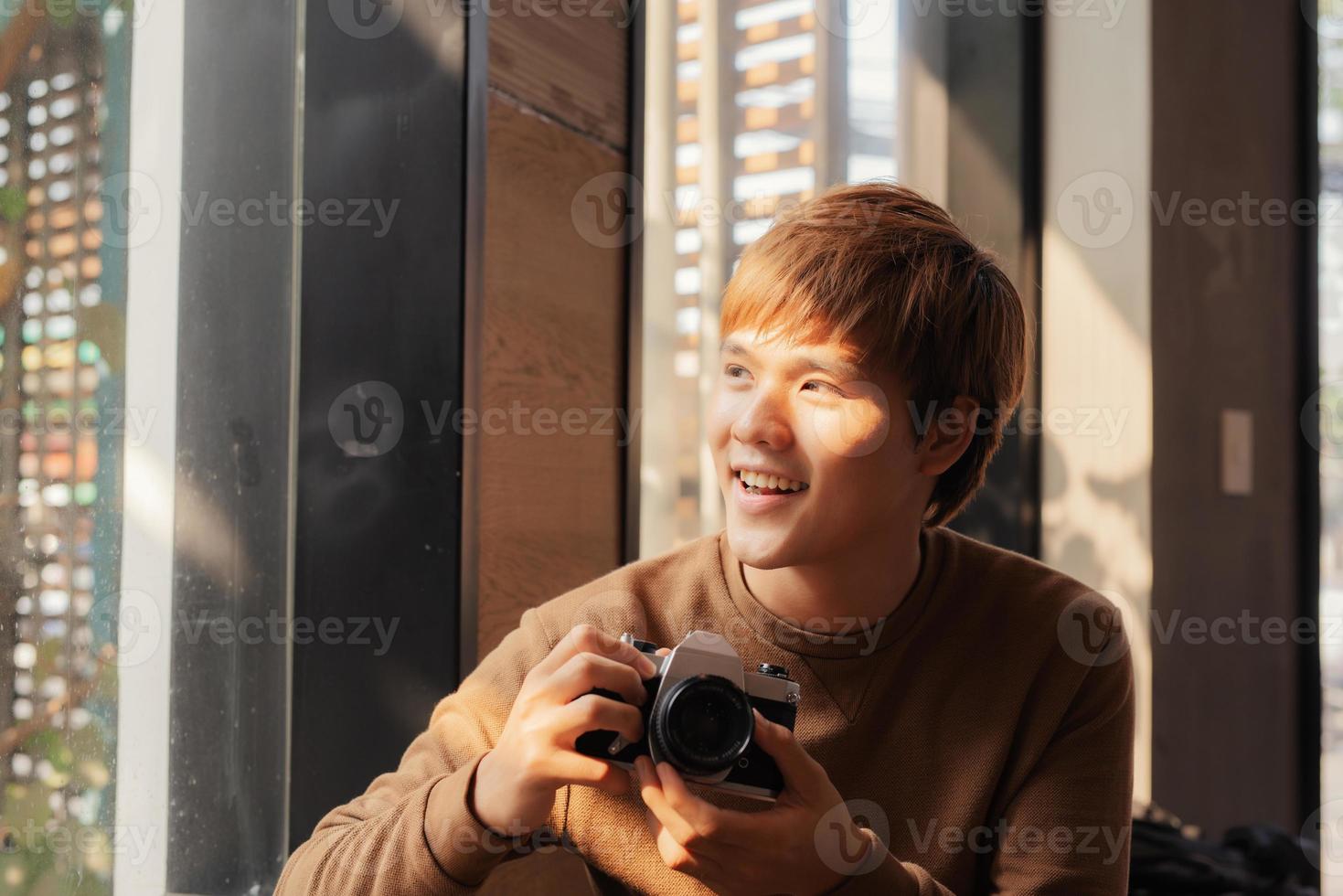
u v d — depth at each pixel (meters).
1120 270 1.92
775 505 0.77
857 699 0.85
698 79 1.72
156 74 1.03
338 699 1.11
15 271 0.91
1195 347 1.97
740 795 0.82
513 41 1.14
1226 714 2.04
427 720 1.07
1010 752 0.88
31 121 0.92
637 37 1.32
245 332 1.10
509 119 1.14
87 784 0.98
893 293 0.78
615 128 1.30
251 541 1.11
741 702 0.71
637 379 1.32
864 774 0.85
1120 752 0.89
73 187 0.96
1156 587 1.87
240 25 1.09
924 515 0.91
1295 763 2.24
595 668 0.73
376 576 1.09
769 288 0.78
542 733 0.72
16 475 0.92
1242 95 2.11
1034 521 2.03
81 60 0.97
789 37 1.83
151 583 1.03
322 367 1.12
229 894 1.10
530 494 1.17
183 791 1.06
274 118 1.12
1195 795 1.96
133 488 1.01
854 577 0.83
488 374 1.11
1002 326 0.86
